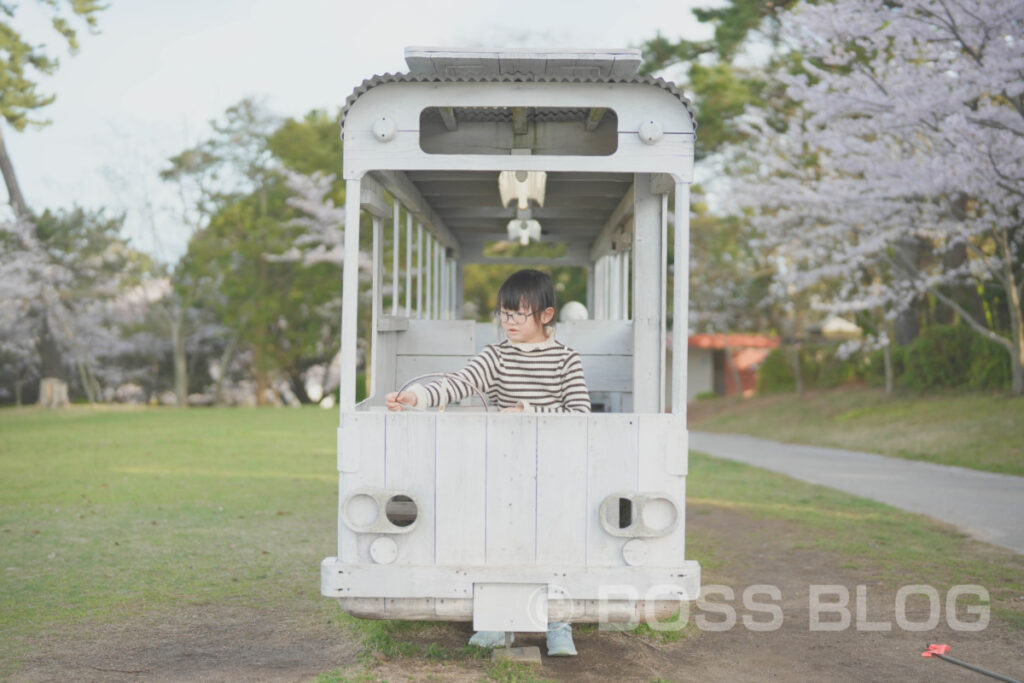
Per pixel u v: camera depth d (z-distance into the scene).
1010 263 14.62
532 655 3.74
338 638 4.16
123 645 4.03
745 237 22.11
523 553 3.22
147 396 35.41
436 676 3.53
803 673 3.82
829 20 10.07
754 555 6.30
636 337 3.93
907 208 12.36
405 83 3.26
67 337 29.69
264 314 29.56
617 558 3.22
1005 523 7.42
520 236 6.76
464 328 5.40
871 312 22.30
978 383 17.52
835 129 11.80
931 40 9.41
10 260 24.91
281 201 30.19
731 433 20.34
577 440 3.22
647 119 3.26
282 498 8.66
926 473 11.09
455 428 3.22
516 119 3.99
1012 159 9.38
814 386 25.39
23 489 9.01
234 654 3.90
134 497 8.55
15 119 21.05
